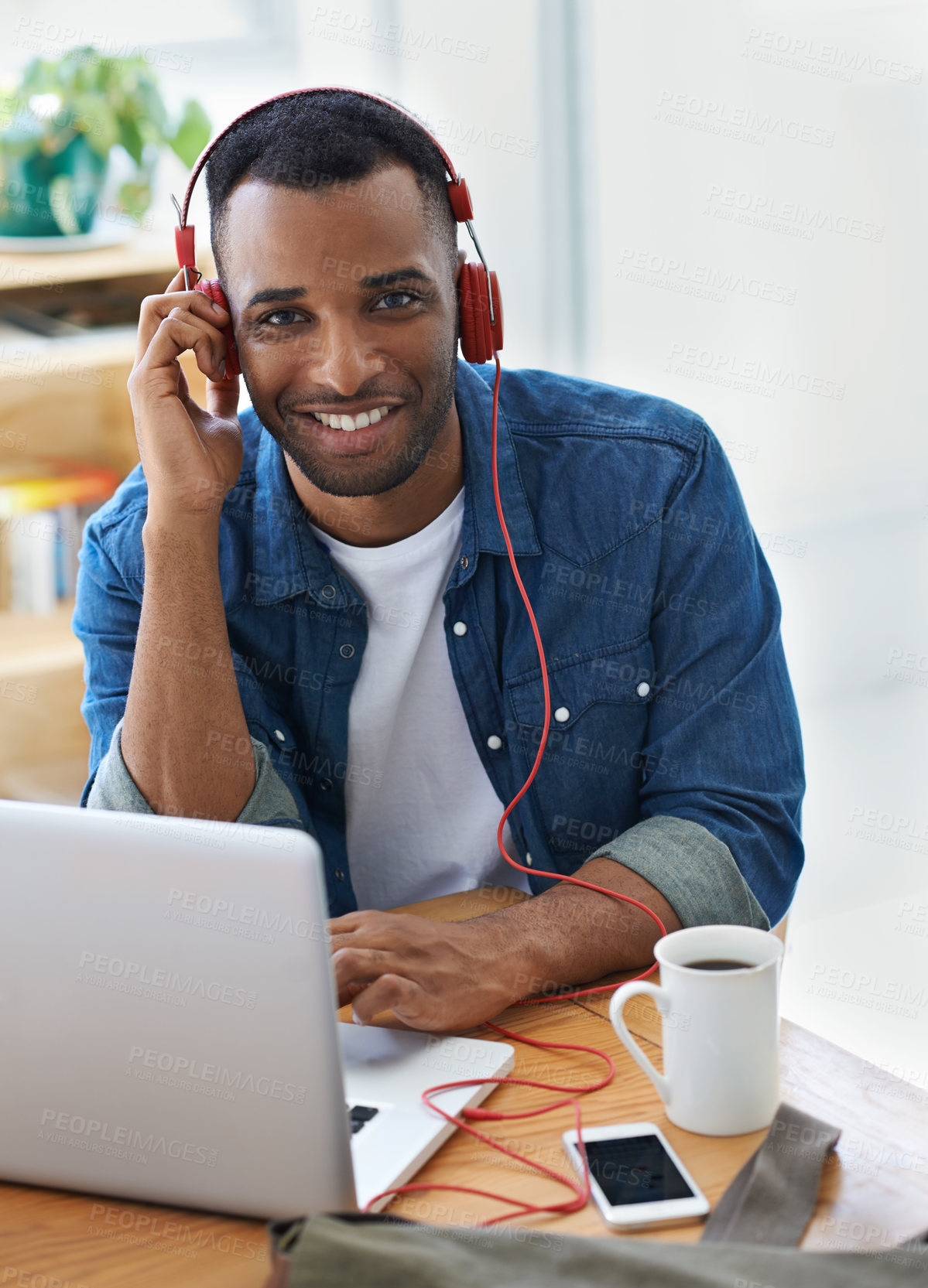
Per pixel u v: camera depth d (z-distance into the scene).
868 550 3.36
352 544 1.39
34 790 2.77
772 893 1.29
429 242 1.22
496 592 1.39
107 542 1.44
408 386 1.24
